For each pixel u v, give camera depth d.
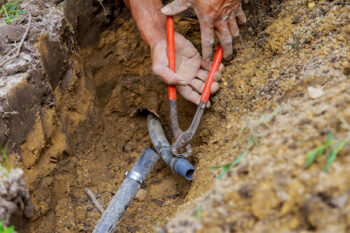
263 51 2.45
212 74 2.37
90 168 2.74
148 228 2.43
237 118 2.23
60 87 2.50
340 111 1.49
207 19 2.20
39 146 2.16
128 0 2.57
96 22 2.89
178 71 2.42
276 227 1.29
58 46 2.42
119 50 3.04
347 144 1.31
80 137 2.69
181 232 1.45
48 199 2.24
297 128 1.53
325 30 2.16
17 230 1.78
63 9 2.52
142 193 2.65
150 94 3.14
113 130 3.08
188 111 2.92
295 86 1.95
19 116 2.02
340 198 1.20
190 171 2.32
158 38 2.43
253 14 2.68
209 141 2.34
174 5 2.20
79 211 2.50
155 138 2.76
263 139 1.66
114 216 2.22
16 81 2.04
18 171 1.74
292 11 2.45
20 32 2.29
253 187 1.40
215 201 1.48
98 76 3.00
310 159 1.32
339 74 1.83
